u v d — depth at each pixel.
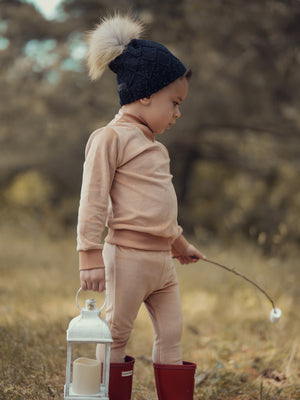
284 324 4.12
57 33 11.03
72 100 11.58
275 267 6.09
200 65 10.04
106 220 2.31
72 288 5.56
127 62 2.31
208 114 11.69
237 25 8.73
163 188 2.29
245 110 11.44
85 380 2.05
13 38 11.19
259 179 14.86
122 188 2.26
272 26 8.55
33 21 10.93
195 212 16.83
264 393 2.82
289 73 9.76
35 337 3.41
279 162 13.65
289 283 5.42
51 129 12.15
